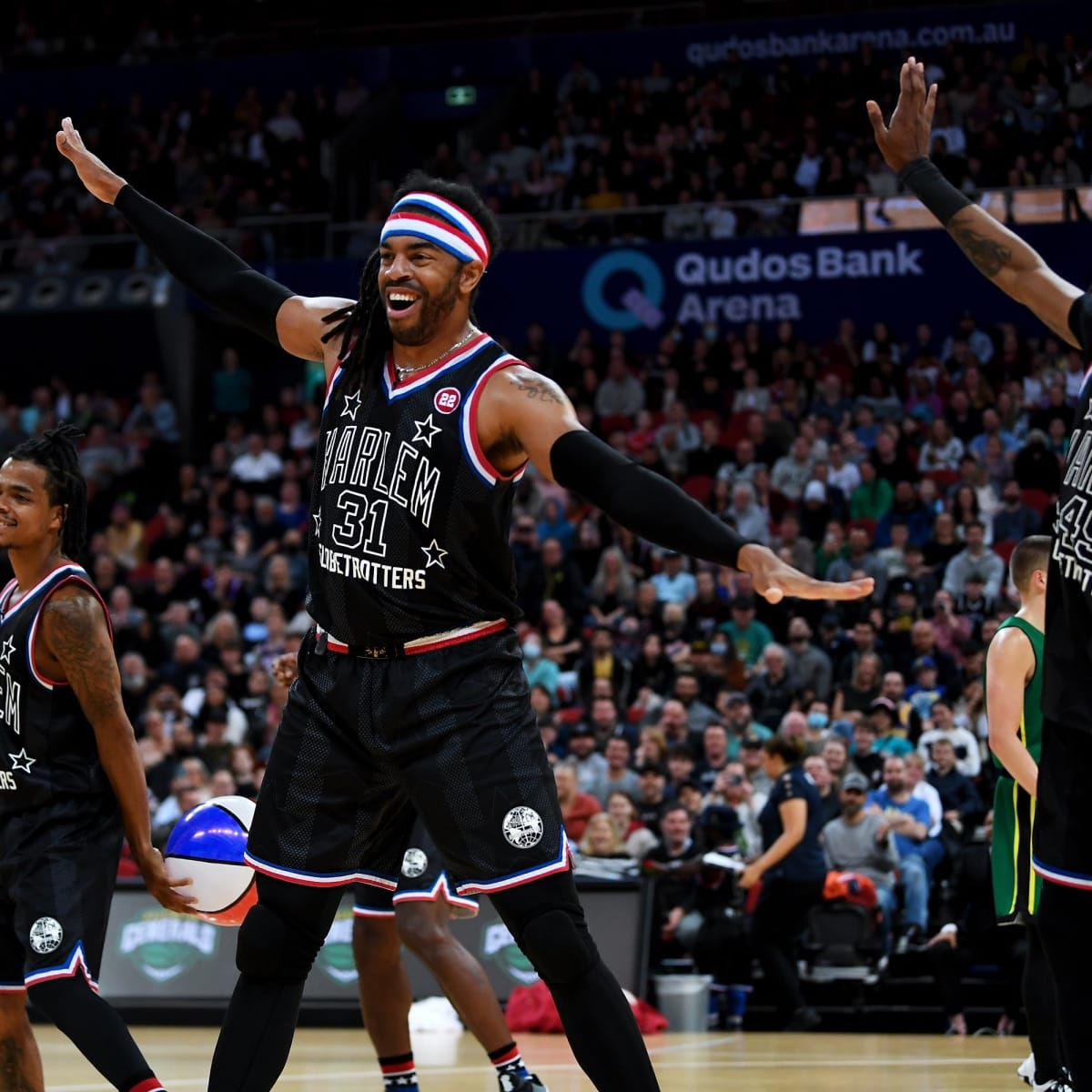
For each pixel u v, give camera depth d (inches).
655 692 668.7
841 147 985.5
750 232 928.3
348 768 178.1
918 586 706.8
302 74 1170.0
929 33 1023.0
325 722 179.0
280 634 739.4
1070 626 158.1
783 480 813.9
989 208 863.7
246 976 179.9
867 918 506.0
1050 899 156.9
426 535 173.0
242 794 594.9
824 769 537.0
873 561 720.3
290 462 909.8
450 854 173.6
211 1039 471.2
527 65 1138.0
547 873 169.5
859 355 889.5
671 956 533.6
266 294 198.5
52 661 209.8
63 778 210.1
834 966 505.0
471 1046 438.6
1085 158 930.7
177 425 1011.3
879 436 813.9
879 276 900.6
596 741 619.8
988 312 884.6
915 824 524.7
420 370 177.2
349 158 1074.1
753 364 901.2
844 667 648.4
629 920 508.4
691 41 1086.4
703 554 156.7
